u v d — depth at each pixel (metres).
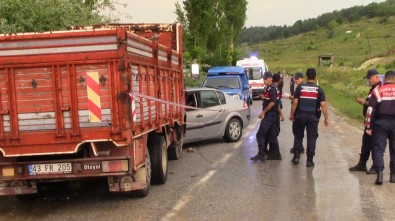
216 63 34.22
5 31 10.35
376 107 8.27
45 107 6.48
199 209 6.94
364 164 9.29
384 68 53.34
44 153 6.51
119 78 6.40
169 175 9.30
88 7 13.47
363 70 54.25
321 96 9.75
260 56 140.88
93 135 6.46
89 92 6.42
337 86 38.69
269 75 10.53
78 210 7.14
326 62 85.31
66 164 6.67
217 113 12.91
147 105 7.59
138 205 7.26
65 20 11.56
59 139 6.49
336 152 11.45
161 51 8.80
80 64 6.42
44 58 6.43
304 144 12.72
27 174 6.70
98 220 6.57
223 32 34.75
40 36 6.40
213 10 33.19
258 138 10.59
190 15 30.02
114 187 7.07
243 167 9.93
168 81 9.37
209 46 34.62
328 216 6.48
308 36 173.75
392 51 78.94
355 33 148.00
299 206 6.98
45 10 11.23
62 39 6.40
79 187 8.76
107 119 6.45
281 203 7.16
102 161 6.66
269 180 8.68
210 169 9.79
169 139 9.76
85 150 6.76
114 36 6.36
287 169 9.62
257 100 31.66
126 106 6.42
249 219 6.42
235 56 42.34
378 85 8.98
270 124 10.49
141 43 7.34
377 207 6.87
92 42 6.39
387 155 10.80
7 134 6.52
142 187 7.14
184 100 11.35
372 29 149.00
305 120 9.80
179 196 7.71
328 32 165.00
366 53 109.06
